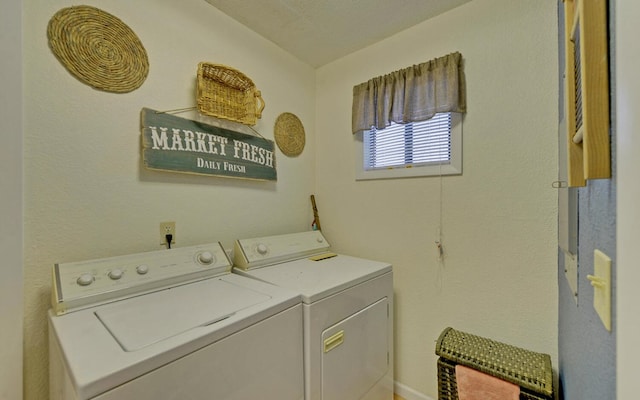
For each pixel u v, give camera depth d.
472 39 1.59
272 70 2.02
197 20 1.60
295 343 1.13
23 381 1.08
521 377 1.23
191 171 1.54
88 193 1.24
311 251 1.92
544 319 1.39
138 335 0.84
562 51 1.18
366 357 1.47
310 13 1.71
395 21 1.78
